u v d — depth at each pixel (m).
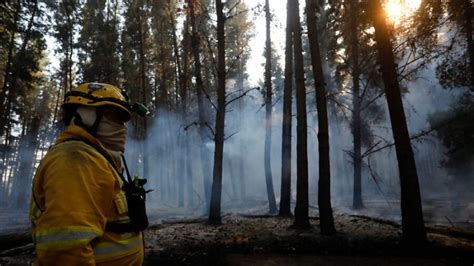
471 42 12.65
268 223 11.34
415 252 7.50
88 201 1.31
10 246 8.95
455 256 7.27
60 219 1.23
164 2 24.64
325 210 9.04
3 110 21.59
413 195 7.88
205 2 18.19
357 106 17.41
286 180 13.84
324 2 13.68
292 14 11.26
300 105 10.66
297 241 8.30
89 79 25.38
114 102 1.61
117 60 26.77
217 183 11.41
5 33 20.28
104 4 26.55
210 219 11.15
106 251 1.41
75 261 1.21
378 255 7.50
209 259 7.24
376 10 8.70
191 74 26.00
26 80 22.25
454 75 13.40
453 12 11.36
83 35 26.44
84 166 1.37
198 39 16.64
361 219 11.62
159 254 7.41
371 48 13.27
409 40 10.13
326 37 18.23
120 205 1.50
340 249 7.84
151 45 29.22
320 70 9.83
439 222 12.63
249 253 7.70
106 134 1.59
